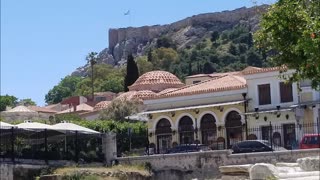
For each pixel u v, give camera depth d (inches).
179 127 2721.5
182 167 2028.8
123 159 2162.9
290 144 2385.6
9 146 2197.3
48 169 1974.7
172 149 2320.4
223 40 7800.2
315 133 2228.1
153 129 2785.4
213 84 2758.4
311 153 1769.2
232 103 2588.6
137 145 2785.4
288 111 2460.6
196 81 4333.2
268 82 2549.2
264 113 2516.0
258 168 999.6
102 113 4055.1
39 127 2090.3
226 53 7071.9
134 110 3932.1
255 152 1958.7
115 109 3981.3
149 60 7386.8
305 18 957.8
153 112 2785.4
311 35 925.8
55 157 2089.1
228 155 1931.6
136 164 2126.0
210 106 2637.8
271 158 1839.3
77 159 2149.4
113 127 2906.0
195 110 2687.0
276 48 1021.2
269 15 1018.1
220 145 2596.0
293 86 2484.0
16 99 7170.3
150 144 2778.1
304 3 1011.9
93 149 2294.5
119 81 7391.7
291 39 995.9
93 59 6742.1
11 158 1971.0
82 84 7696.9
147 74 4237.2
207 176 1968.5
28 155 2021.4
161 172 2068.2
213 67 6747.1
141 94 4035.4
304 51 935.0
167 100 2790.4
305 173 972.6
